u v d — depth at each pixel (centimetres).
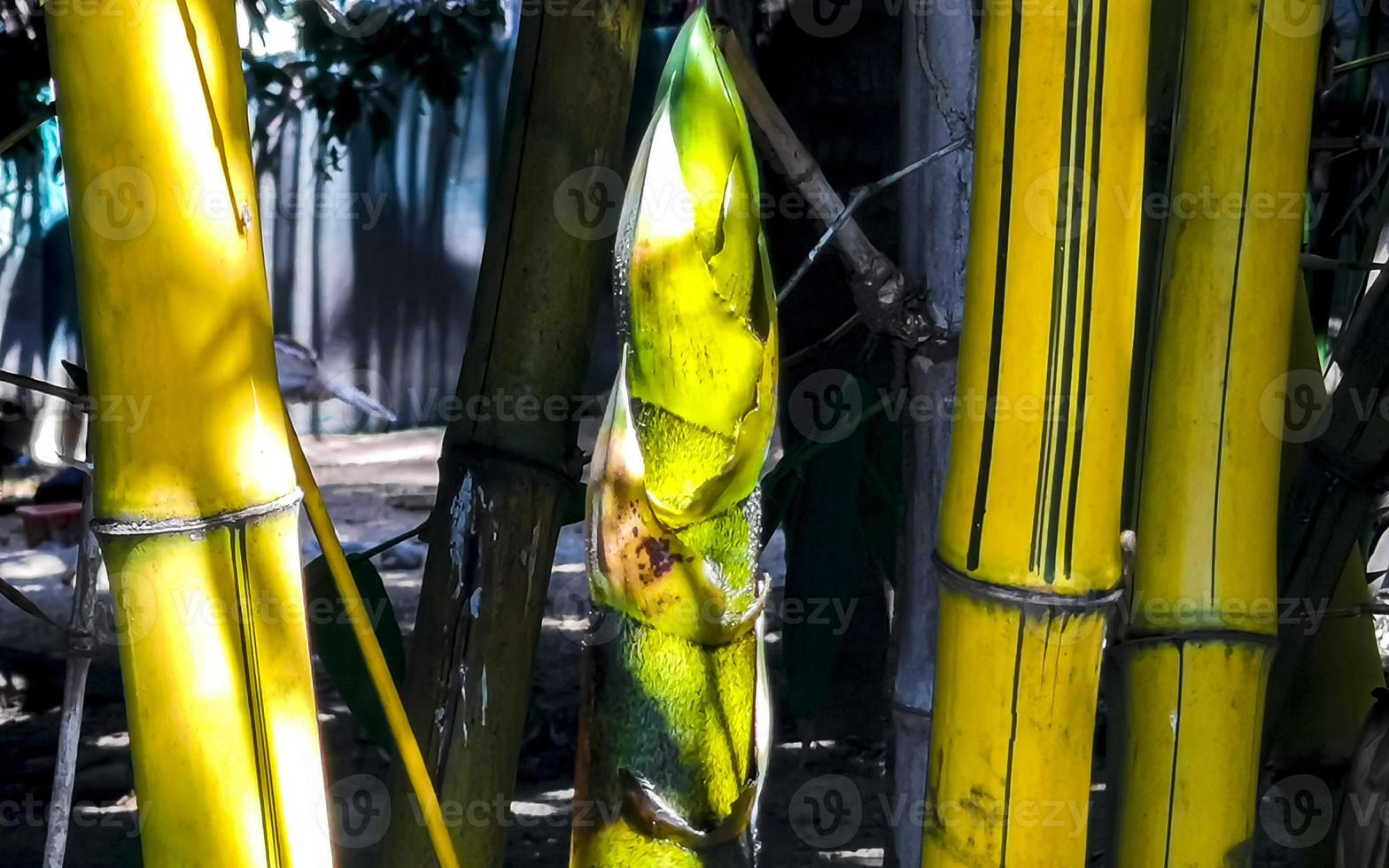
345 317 838
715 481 83
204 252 83
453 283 854
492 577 121
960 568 97
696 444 83
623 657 88
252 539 87
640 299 80
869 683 291
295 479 89
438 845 94
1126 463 120
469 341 124
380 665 92
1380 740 116
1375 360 131
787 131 112
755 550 89
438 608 123
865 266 118
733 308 80
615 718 88
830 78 271
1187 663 106
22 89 324
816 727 302
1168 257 107
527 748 361
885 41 271
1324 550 133
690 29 80
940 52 117
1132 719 110
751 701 90
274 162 801
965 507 97
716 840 88
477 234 853
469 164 844
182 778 88
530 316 120
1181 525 107
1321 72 124
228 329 84
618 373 85
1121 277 92
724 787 89
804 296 259
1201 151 104
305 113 799
